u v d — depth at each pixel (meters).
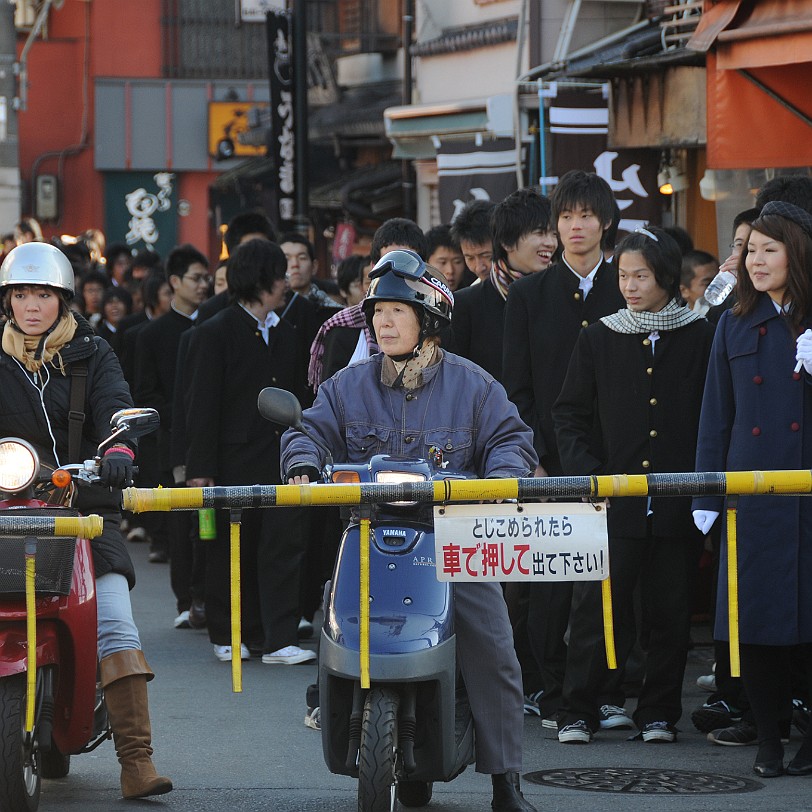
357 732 13.28
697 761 17.45
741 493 12.79
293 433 14.08
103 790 15.98
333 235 57.84
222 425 24.20
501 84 42.72
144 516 35.59
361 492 12.67
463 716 13.98
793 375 16.47
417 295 14.04
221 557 24.00
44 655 13.77
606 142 31.94
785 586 16.33
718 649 18.66
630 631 18.62
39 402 15.30
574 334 19.53
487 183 37.50
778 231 16.41
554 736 18.83
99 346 15.68
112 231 94.44
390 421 14.29
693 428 18.47
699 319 18.59
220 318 24.25
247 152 91.69
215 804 15.41
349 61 57.03
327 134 52.91
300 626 25.95
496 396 14.32
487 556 12.81
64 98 94.69
